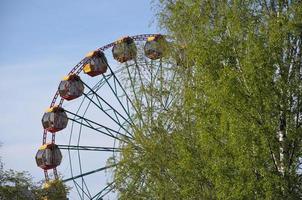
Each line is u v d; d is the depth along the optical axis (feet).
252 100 82.69
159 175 99.50
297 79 84.69
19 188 137.90
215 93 84.17
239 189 80.59
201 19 95.20
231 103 82.94
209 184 90.68
